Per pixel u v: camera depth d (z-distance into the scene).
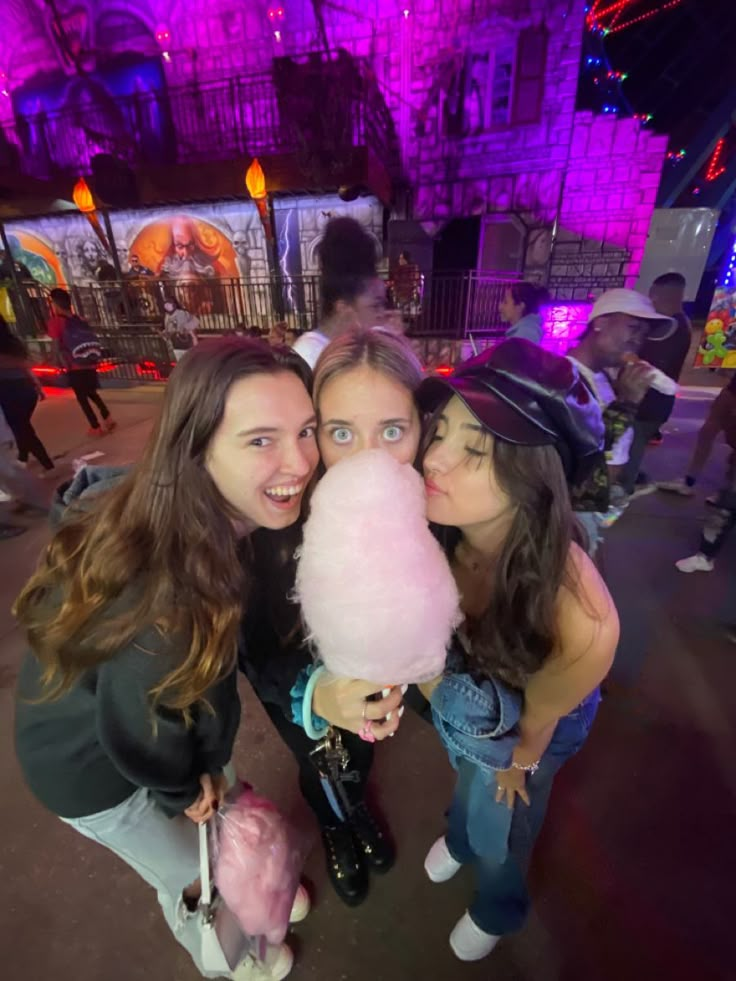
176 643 0.86
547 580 0.92
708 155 11.52
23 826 2.00
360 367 1.04
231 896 1.22
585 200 9.30
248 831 1.25
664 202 12.09
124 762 0.93
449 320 9.89
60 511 1.13
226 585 0.90
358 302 1.90
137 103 10.73
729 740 2.26
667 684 2.54
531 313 2.87
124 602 0.86
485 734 1.06
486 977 1.57
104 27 10.30
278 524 0.97
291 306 10.51
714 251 10.80
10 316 11.01
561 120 8.93
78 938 1.67
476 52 8.84
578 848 1.87
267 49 9.71
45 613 0.96
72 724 1.01
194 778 1.08
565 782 2.10
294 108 7.83
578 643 0.96
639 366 2.35
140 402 8.43
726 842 1.89
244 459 0.86
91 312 11.80
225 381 0.83
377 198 9.69
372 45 9.23
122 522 0.89
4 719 2.47
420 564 0.73
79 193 9.30
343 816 1.78
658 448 5.71
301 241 10.22
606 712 2.39
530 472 0.88
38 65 10.92
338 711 0.96
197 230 10.57
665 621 2.96
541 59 8.65
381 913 1.73
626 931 1.66
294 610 1.15
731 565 3.48
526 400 0.85
